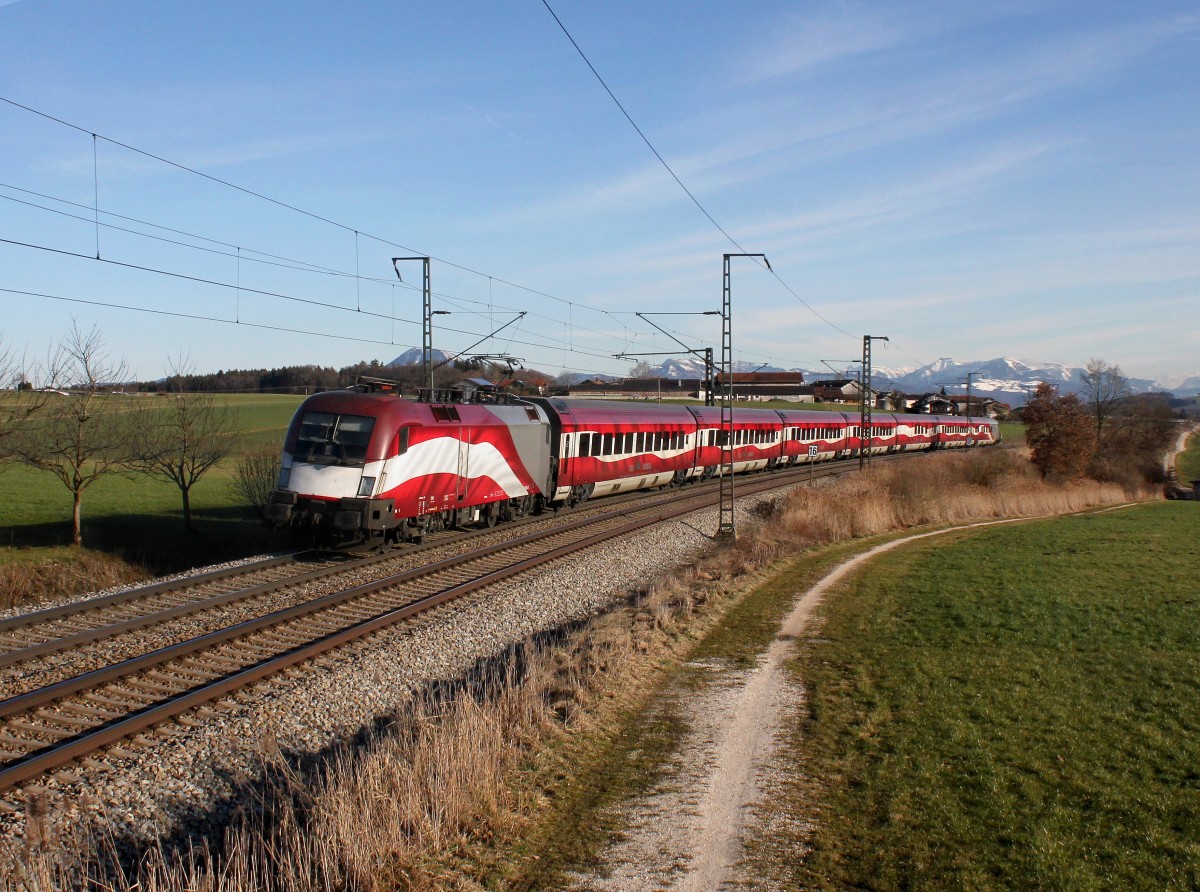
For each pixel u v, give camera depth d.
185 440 31.16
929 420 75.38
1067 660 13.41
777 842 7.33
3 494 37.97
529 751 9.09
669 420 39.16
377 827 6.97
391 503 20.27
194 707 10.13
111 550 27.50
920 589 19.36
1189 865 6.98
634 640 13.66
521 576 18.91
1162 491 66.69
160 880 6.55
